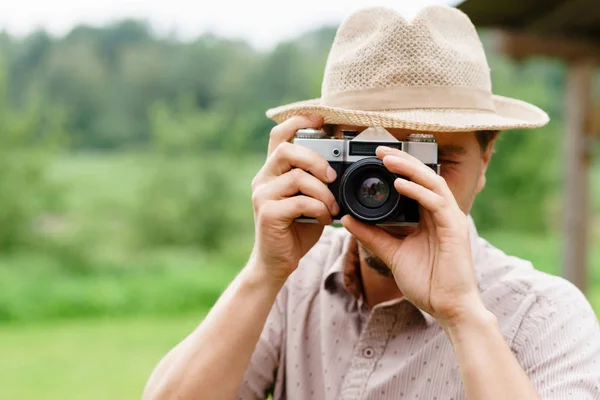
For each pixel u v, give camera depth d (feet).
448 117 5.67
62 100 128.98
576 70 18.65
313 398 6.08
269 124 81.51
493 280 5.81
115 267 54.65
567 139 19.52
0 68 62.13
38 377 26.61
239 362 5.65
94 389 24.82
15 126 58.29
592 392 5.11
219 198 62.13
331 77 6.15
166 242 61.05
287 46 125.08
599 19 16.47
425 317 5.68
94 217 60.13
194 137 63.10
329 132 6.42
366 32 6.02
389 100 5.81
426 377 5.60
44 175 59.00
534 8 15.87
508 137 64.90
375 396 5.70
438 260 5.21
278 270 5.67
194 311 43.34
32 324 38.63
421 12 5.78
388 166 5.28
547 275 5.83
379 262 5.77
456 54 5.88
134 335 35.14
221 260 59.31
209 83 129.70
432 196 5.20
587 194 19.48
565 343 5.32
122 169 71.67
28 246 56.39
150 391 5.86
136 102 130.41
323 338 6.08
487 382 4.88
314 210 5.49
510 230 64.54
